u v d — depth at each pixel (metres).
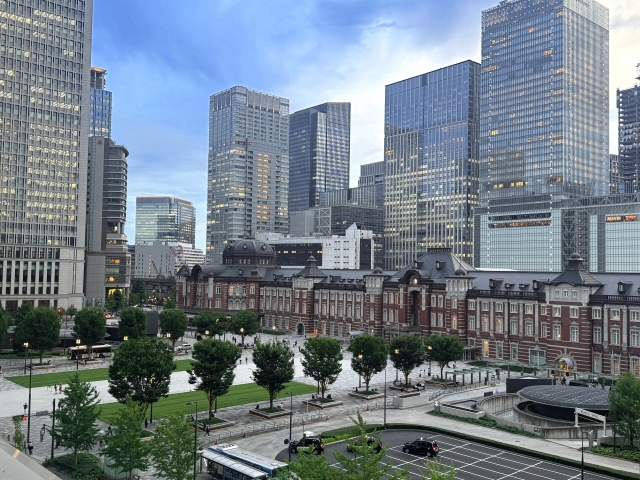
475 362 127.38
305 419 79.31
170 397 91.69
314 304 175.75
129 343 71.62
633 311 108.19
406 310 147.88
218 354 75.81
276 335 172.88
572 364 114.81
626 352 108.56
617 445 68.88
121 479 55.44
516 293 126.75
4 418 76.31
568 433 73.69
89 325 123.75
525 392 85.69
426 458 63.12
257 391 97.38
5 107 199.75
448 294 138.50
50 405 83.38
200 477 56.75
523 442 70.12
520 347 125.25
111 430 58.56
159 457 51.88
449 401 91.06
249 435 71.50
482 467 60.50
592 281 116.12
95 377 105.75
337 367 88.75
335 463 60.28
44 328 115.25
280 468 53.03
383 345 96.44
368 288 157.62
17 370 112.44
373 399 93.38
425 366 124.06
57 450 63.88
